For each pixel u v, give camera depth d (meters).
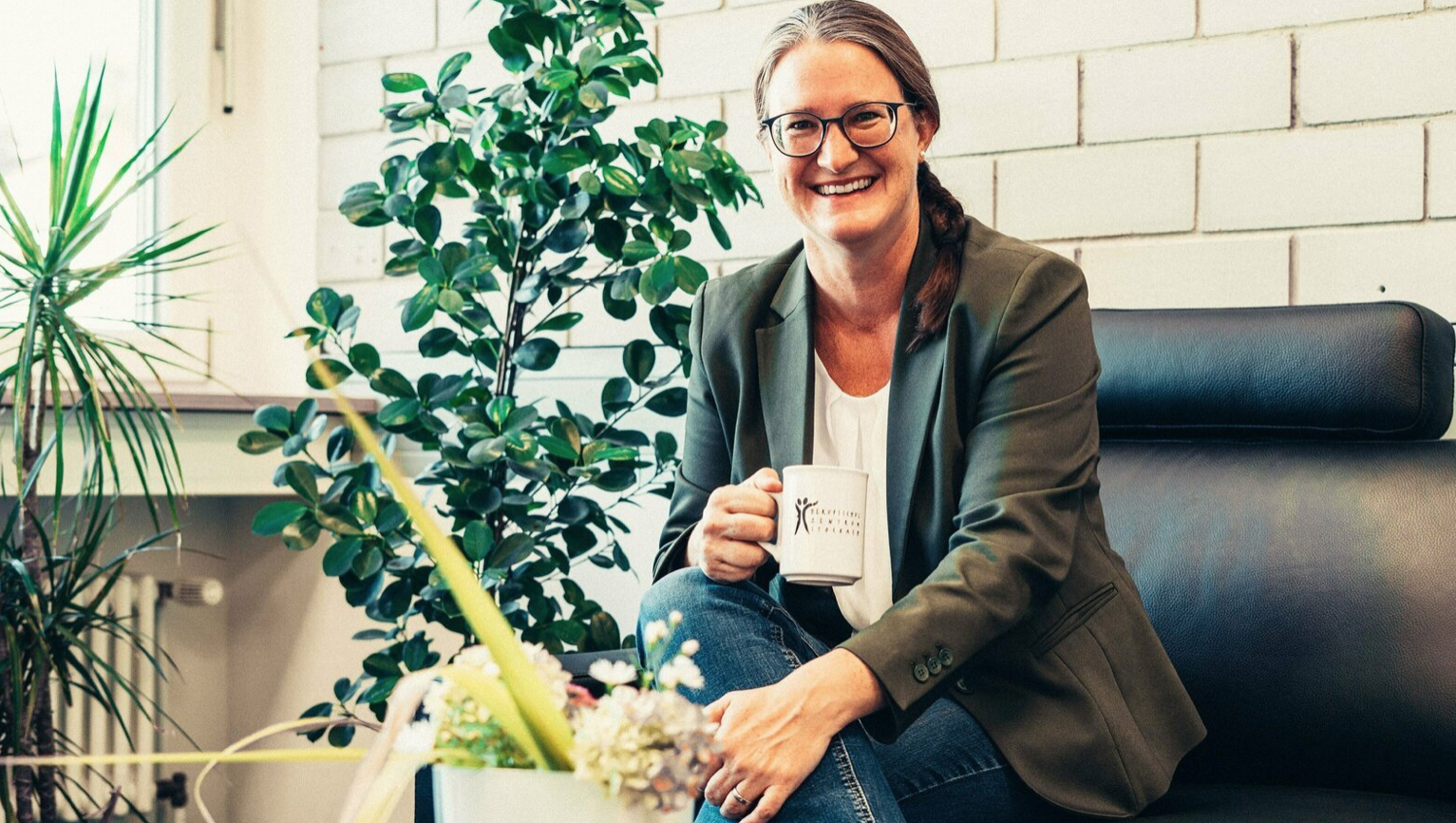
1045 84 2.01
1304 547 1.54
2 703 1.84
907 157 1.40
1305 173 1.85
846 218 1.38
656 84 2.06
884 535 1.42
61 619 1.88
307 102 2.59
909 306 1.40
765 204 2.20
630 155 2.01
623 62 1.90
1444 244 1.77
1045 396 1.33
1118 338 1.72
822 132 1.38
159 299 2.56
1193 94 1.92
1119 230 1.96
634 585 2.30
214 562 2.64
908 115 1.40
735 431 1.49
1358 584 1.50
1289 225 1.86
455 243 2.00
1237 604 1.55
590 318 2.32
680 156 1.92
